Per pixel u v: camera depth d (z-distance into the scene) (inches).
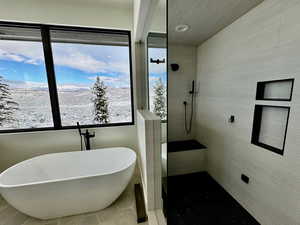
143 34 75.6
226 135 40.8
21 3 70.3
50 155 73.0
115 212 59.0
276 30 29.3
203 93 44.3
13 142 77.2
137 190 70.3
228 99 40.8
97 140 87.8
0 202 64.7
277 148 31.0
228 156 41.6
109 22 79.9
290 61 27.9
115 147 86.0
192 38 41.8
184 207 44.8
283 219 31.0
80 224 54.0
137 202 62.1
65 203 53.4
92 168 77.7
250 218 36.1
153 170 52.7
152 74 62.7
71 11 75.2
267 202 33.4
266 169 33.6
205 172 45.9
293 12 26.8
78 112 86.9
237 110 38.8
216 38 40.0
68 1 74.4
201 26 40.6
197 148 46.2
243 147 37.5
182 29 41.6
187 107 46.8
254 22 32.9
